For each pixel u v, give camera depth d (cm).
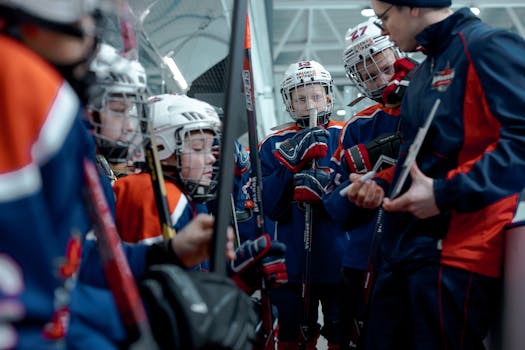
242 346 104
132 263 134
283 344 309
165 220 149
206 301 103
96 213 96
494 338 181
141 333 93
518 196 173
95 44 103
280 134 336
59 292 80
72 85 98
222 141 133
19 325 74
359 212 203
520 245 160
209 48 270
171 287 103
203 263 192
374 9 183
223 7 252
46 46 89
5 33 85
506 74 158
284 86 323
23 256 74
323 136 295
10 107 75
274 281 175
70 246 83
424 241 172
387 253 184
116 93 142
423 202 157
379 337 188
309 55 1140
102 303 100
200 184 193
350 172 232
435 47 177
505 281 168
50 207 79
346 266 291
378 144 230
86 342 93
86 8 92
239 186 327
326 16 951
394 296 185
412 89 185
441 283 168
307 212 302
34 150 76
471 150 165
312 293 315
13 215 73
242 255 166
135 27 150
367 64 263
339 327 310
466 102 164
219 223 128
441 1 173
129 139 146
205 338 99
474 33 166
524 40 163
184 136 188
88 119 133
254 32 634
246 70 199
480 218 167
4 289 72
